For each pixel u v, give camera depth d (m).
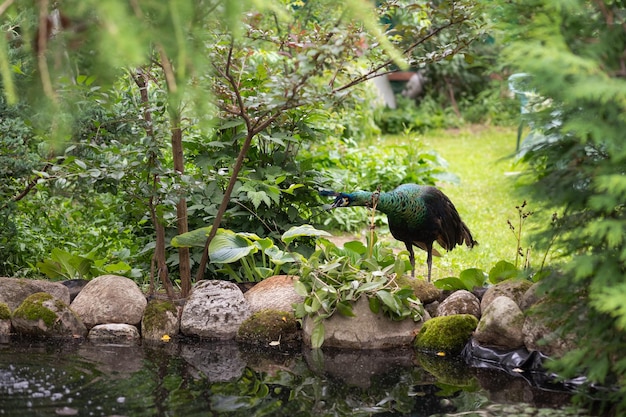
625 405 3.60
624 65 3.34
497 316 4.66
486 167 13.21
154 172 5.04
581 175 3.52
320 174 6.46
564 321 4.10
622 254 3.19
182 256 5.54
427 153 12.21
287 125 6.39
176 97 2.87
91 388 3.96
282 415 3.67
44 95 2.78
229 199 5.73
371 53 5.00
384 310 5.03
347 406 3.83
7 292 5.24
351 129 13.84
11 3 2.47
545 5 3.38
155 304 5.25
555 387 4.18
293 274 5.31
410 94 19.30
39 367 4.32
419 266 7.52
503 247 8.19
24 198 6.77
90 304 5.21
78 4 2.39
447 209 5.66
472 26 5.03
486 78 18.78
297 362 4.63
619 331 3.59
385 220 9.30
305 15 6.24
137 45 2.29
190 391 3.98
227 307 5.18
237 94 4.71
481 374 4.43
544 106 3.81
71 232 7.12
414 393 4.06
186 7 2.41
